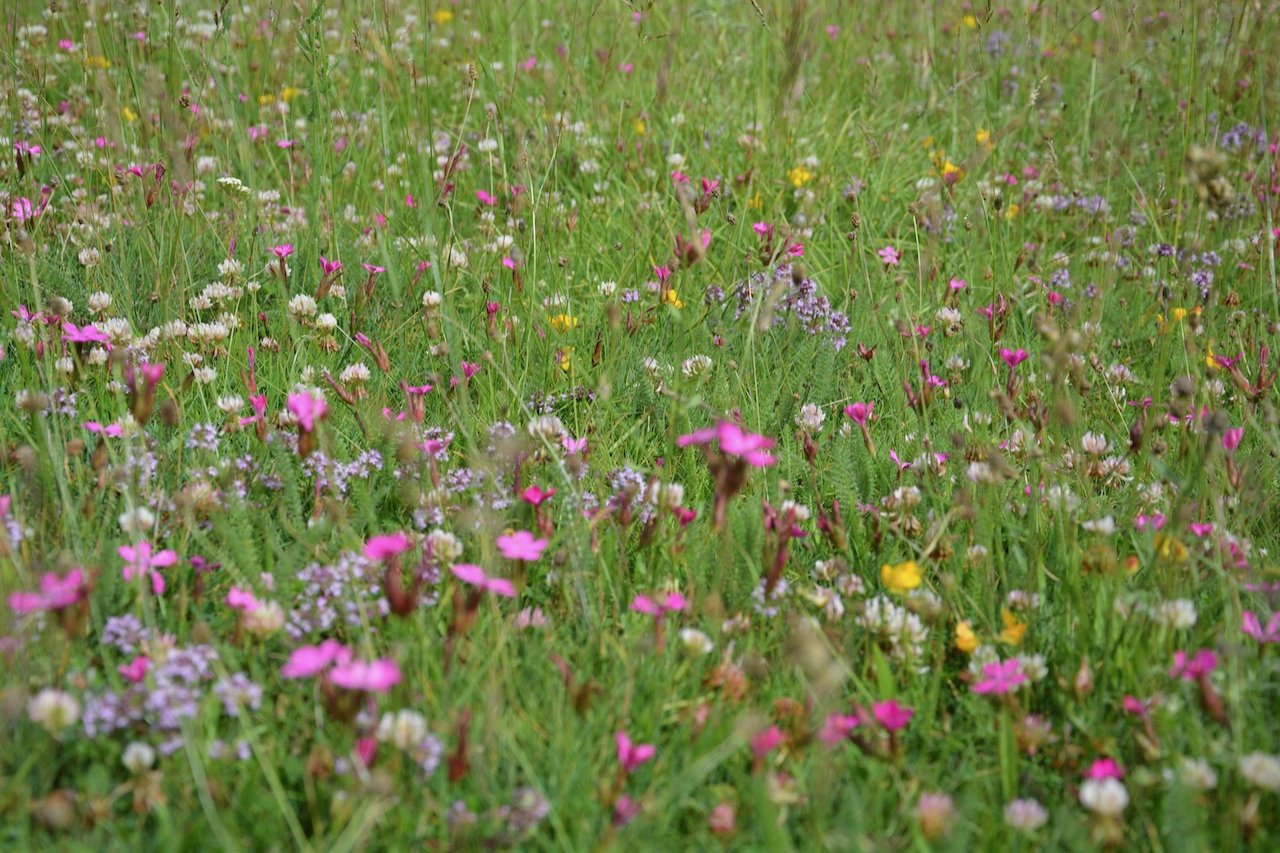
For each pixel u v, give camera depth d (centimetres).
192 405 327
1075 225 523
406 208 469
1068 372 304
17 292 362
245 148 441
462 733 192
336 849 181
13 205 402
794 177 522
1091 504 282
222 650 223
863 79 639
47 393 309
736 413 315
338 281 411
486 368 352
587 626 249
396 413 334
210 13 628
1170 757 210
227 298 381
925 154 584
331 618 235
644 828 198
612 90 609
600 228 487
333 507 259
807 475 319
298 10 454
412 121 544
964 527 288
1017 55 647
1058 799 217
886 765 214
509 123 536
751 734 199
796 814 206
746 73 645
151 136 445
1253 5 483
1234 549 264
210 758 200
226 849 183
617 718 221
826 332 383
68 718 193
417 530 281
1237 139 533
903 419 348
